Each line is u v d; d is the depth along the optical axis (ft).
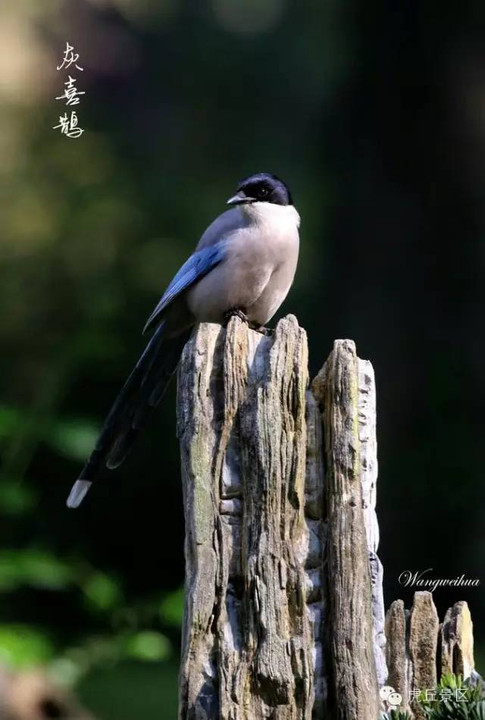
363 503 15.07
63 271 52.70
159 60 72.33
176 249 57.31
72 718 22.12
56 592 42.86
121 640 30.53
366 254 52.65
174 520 52.21
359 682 14.15
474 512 48.65
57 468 49.14
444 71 51.93
